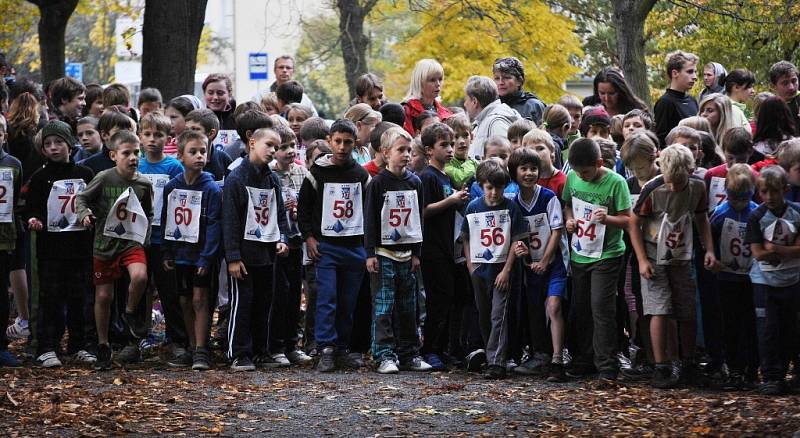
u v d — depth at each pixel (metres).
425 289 16.41
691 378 14.73
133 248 15.81
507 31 46.25
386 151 16.02
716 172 15.52
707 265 14.52
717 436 11.57
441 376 15.49
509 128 17.08
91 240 16.31
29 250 18.25
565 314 15.80
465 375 15.64
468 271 16.33
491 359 15.38
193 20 27.75
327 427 12.07
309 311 17.61
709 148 16.27
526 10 45.25
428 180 16.36
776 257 13.95
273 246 16.14
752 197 15.32
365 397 13.66
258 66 41.38
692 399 13.53
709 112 17.30
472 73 46.09
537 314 15.65
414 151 17.28
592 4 50.22
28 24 42.75
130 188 15.85
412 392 14.06
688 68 19.09
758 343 14.52
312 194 16.31
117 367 15.82
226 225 15.76
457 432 11.85
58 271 16.08
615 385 14.50
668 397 13.73
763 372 14.10
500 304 15.34
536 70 46.00
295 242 17.06
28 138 17.98
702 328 15.91
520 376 15.53
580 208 15.05
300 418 12.49
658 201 14.41
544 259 15.44
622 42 29.81
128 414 12.55
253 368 15.85
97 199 16.03
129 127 17.09
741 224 14.50
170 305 16.53
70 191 16.09
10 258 16.88
